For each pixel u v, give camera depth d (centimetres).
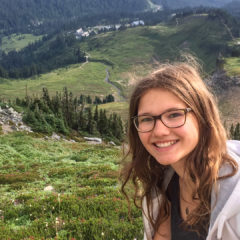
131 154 300
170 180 278
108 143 6838
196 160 219
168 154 217
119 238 568
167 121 215
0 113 4822
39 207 852
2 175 1716
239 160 206
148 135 226
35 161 2481
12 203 1002
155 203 293
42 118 5172
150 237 306
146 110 223
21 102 6669
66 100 7456
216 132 215
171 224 268
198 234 229
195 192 225
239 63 18950
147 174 289
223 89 14725
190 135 213
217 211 195
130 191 819
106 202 810
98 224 633
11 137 3722
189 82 220
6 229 707
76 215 757
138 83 236
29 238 608
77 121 7200
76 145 4028
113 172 1531
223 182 199
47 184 1498
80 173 1673
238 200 185
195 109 214
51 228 657
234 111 11494
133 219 670
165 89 214
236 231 189
